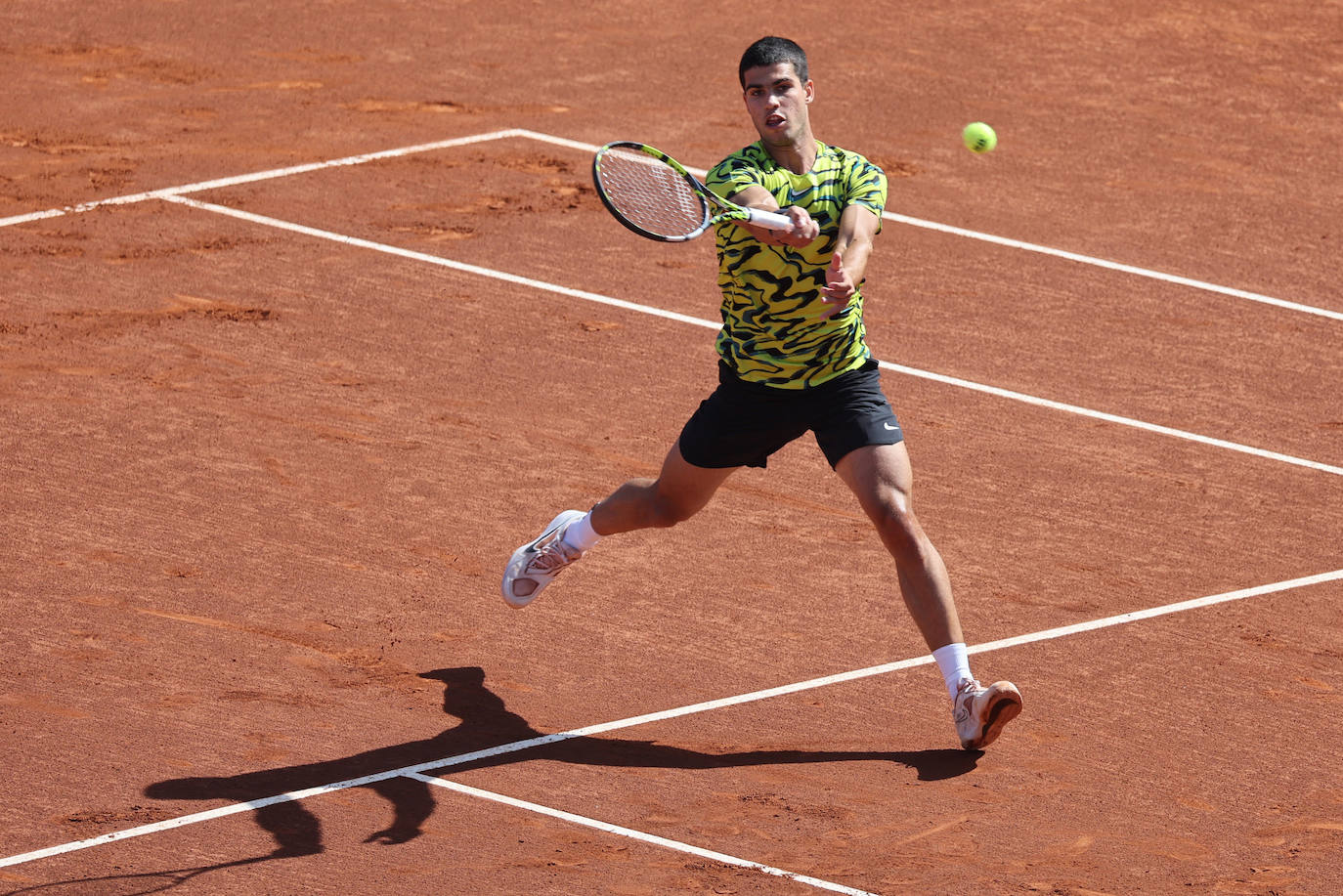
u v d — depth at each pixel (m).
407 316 38.66
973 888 20.00
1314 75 61.69
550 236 44.12
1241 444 33.91
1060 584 28.05
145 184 47.09
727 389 23.00
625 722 23.69
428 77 58.31
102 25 62.84
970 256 44.12
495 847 20.66
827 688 24.77
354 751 22.67
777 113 21.84
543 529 29.27
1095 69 61.53
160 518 29.02
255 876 19.84
